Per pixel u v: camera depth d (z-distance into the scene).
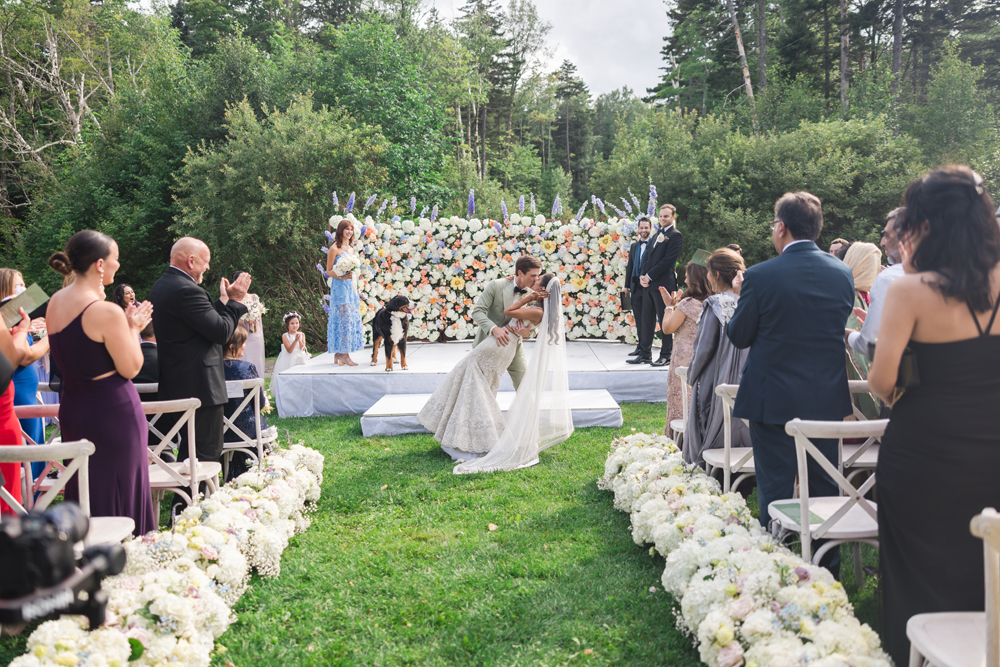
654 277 7.47
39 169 20.66
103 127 17.42
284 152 13.84
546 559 3.35
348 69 17.16
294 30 28.61
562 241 9.63
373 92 16.94
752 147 17.56
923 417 1.84
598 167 22.66
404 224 9.68
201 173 14.34
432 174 17.56
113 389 2.84
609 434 5.89
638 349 7.81
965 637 1.63
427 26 28.53
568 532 3.71
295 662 2.51
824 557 2.62
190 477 3.46
